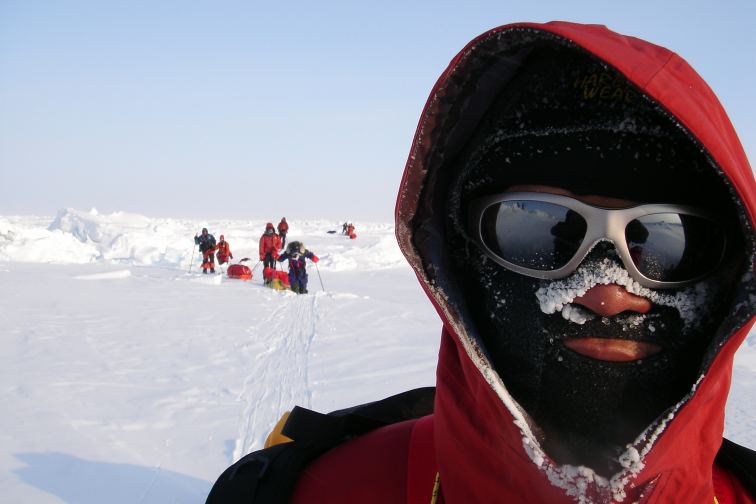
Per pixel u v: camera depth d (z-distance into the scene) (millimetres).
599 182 939
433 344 8328
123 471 3838
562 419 1005
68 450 4148
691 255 927
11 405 5098
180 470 3891
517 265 1005
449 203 1113
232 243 34500
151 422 4840
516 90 1004
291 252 15273
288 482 1121
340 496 1120
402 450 1169
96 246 27469
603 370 975
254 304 12523
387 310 11836
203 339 8555
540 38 901
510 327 1045
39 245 22672
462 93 995
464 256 1116
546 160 973
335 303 12844
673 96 790
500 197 1007
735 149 911
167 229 32969
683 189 925
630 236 920
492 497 949
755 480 1071
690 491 908
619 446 976
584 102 949
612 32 916
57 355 7113
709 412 929
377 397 5625
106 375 6289
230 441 4438
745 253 819
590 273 940
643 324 957
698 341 962
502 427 895
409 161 1016
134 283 15391
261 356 7543
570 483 854
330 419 1248
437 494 1079
